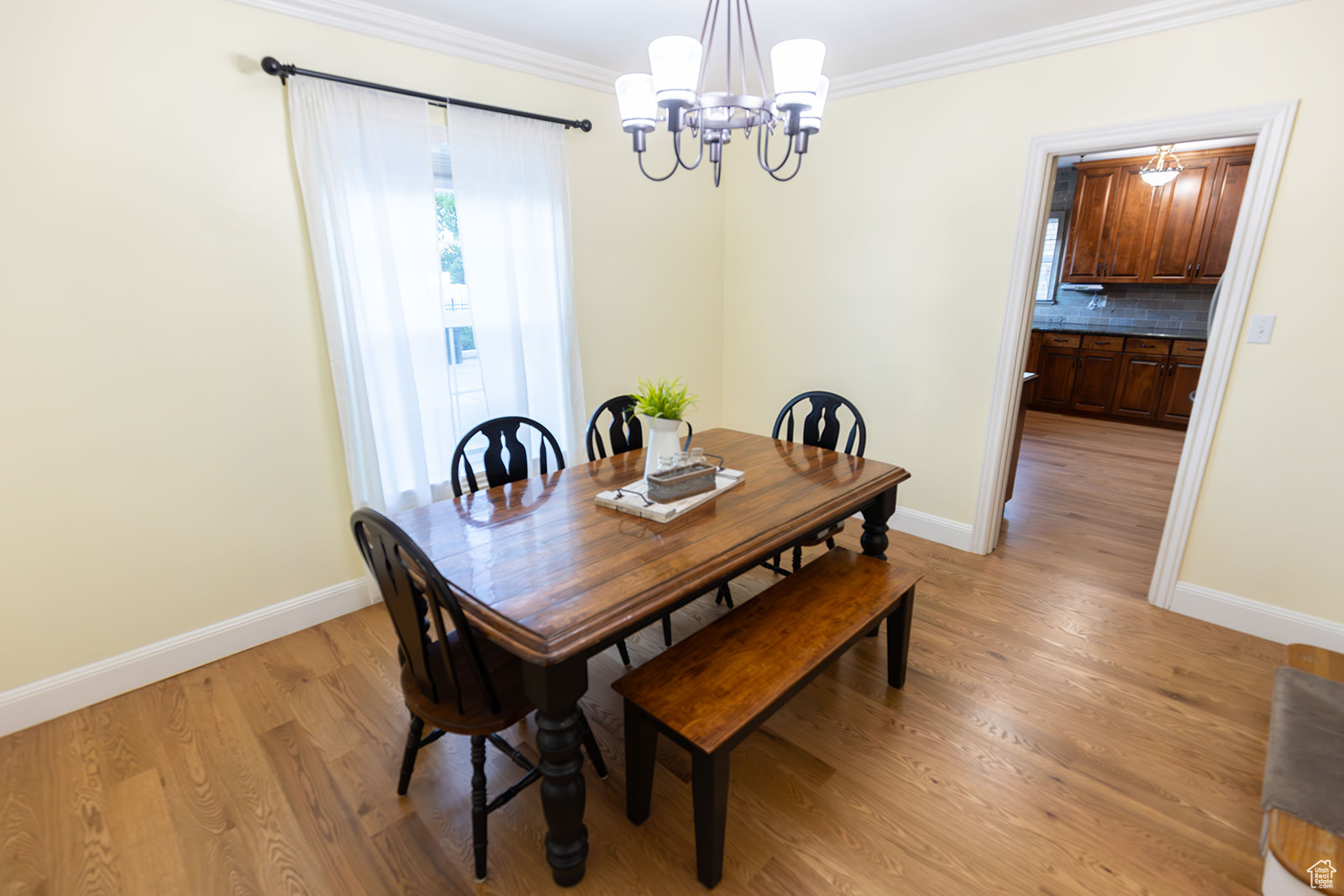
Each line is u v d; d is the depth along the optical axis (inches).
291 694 87.4
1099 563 125.3
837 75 126.4
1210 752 75.3
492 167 109.7
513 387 119.9
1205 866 61.1
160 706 84.8
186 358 86.0
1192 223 209.2
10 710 79.1
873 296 135.3
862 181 131.3
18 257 72.5
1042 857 62.4
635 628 57.1
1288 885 52.7
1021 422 144.7
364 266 98.0
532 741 79.3
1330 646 93.1
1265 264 89.5
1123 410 236.8
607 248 134.7
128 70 76.1
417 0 90.8
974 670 91.5
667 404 76.6
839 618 74.0
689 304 155.4
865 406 142.4
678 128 59.5
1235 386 94.8
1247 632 99.7
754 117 66.7
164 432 85.7
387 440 104.6
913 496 138.6
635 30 103.0
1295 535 93.7
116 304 79.5
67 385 77.6
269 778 72.9
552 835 58.3
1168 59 92.9
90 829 66.1
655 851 64.1
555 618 53.5
